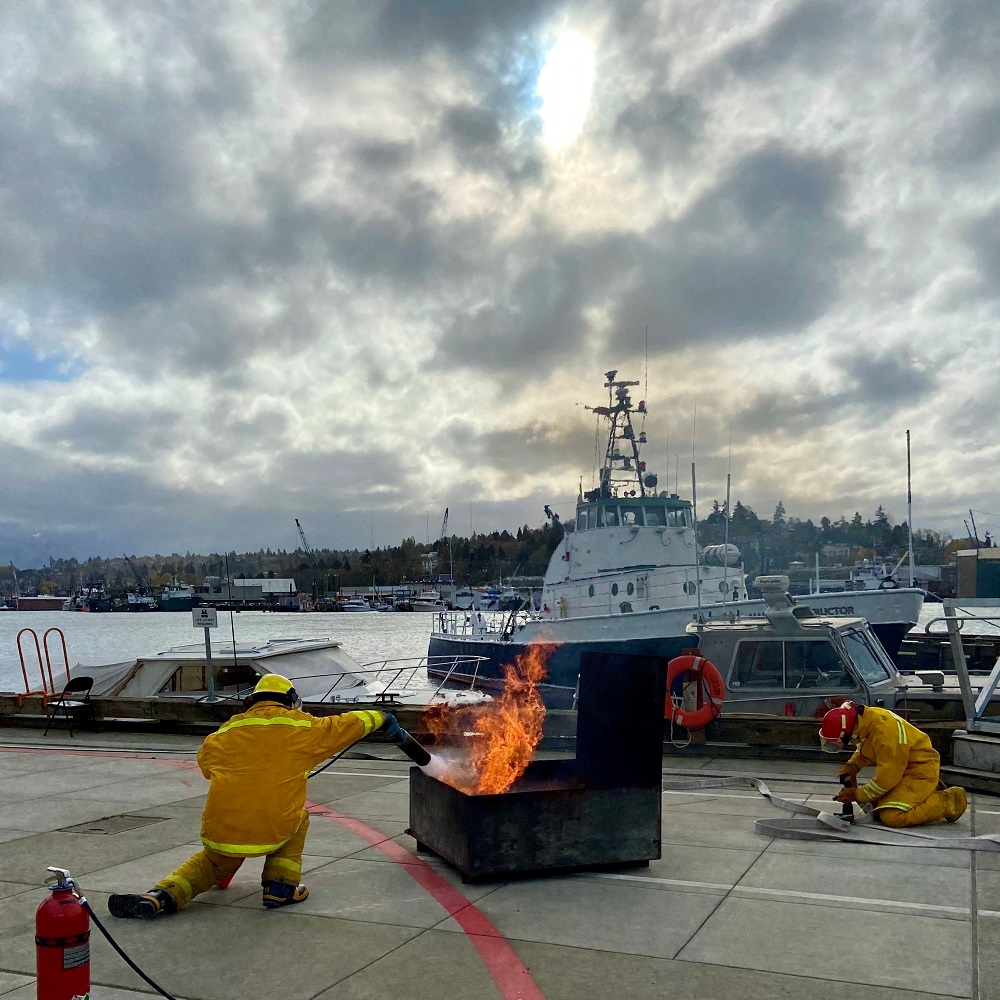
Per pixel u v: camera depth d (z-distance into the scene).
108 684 18.20
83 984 3.69
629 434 29.30
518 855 6.53
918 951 5.14
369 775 11.21
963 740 9.84
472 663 28.64
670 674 12.90
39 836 8.08
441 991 4.73
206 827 6.03
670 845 7.49
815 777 10.87
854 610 21.91
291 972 5.01
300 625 125.94
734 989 4.69
